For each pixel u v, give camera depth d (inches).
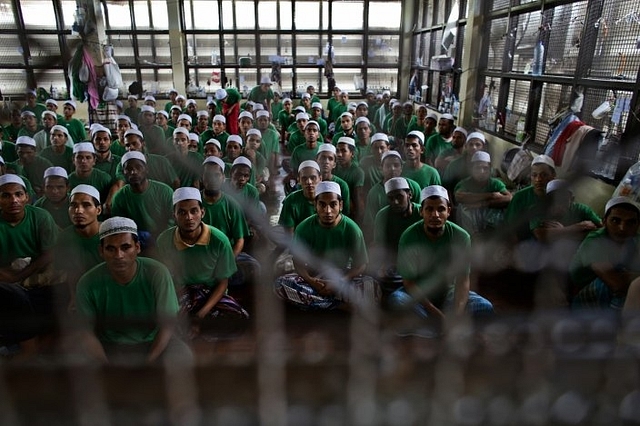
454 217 143.7
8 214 101.3
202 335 44.9
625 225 84.8
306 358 30.5
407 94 346.6
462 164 158.1
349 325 33.7
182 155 165.2
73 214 95.7
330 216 101.3
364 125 194.7
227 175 161.2
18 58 334.6
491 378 28.9
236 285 115.1
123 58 346.0
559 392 28.4
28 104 284.7
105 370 30.2
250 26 345.4
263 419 27.7
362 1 342.0
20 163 164.7
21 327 34.7
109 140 164.6
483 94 221.3
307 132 176.9
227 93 286.7
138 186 122.0
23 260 105.0
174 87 349.7
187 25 343.3
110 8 331.6
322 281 95.6
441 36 273.3
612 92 133.0
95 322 40.1
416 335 33.4
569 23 154.4
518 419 27.9
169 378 29.5
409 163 147.3
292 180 183.6
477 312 91.4
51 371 29.6
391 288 106.5
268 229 90.8
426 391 28.3
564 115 148.7
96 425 27.9
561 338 30.9
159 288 75.7
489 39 215.3
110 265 73.6
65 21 331.9
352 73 362.3
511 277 97.6
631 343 30.3
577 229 94.6
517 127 191.9
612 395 28.4
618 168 112.1
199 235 96.1
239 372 29.6
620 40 129.9
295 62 354.9
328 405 28.0
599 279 88.5
